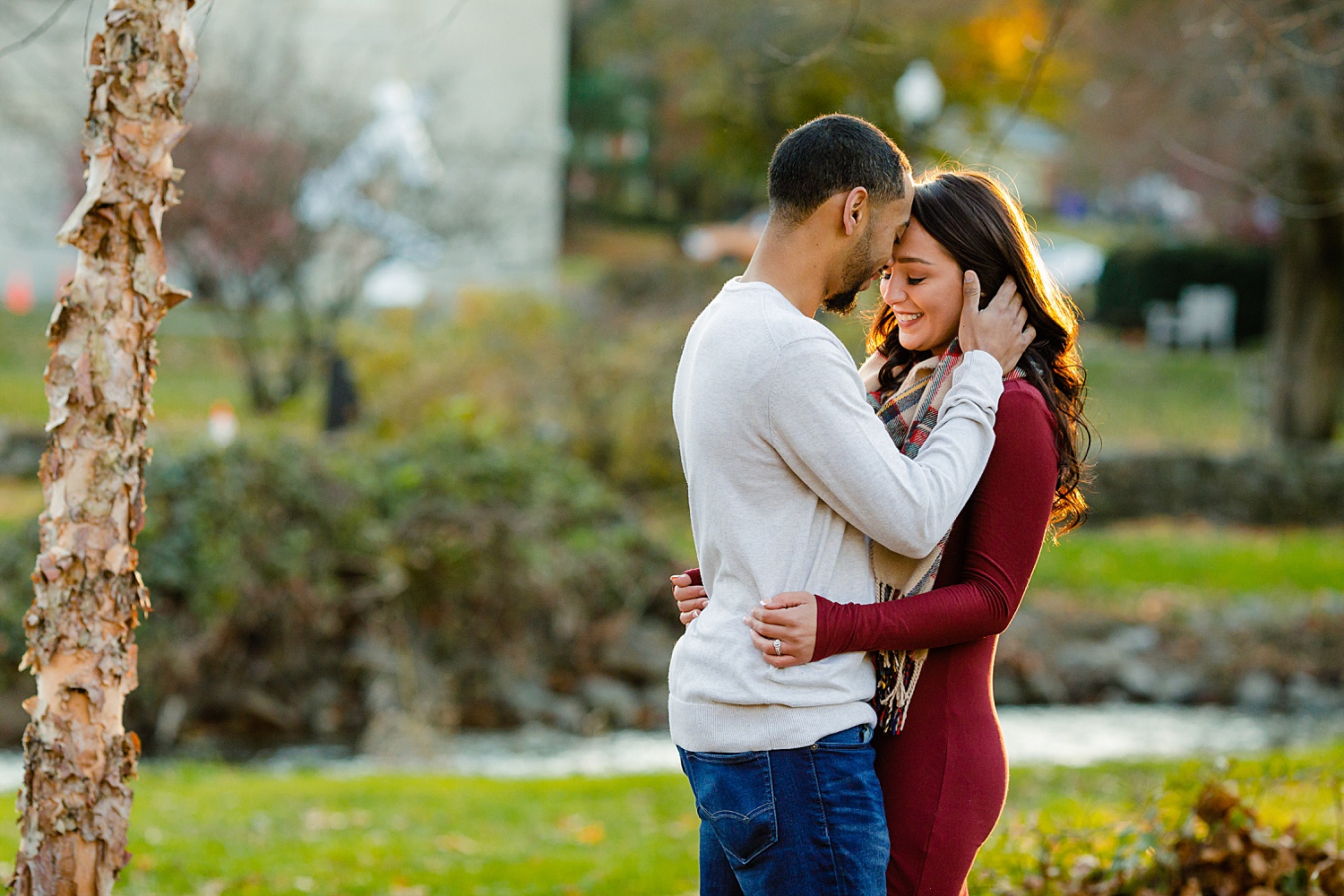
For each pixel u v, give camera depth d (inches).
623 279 843.4
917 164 912.9
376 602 500.1
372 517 502.0
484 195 971.3
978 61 864.3
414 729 459.8
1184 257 1398.9
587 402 713.0
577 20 1646.2
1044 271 134.5
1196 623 610.9
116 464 131.2
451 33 1064.8
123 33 129.6
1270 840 182.9
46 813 130.4
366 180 872.3
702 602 135.5
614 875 251.3
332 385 643.5
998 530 124.5
